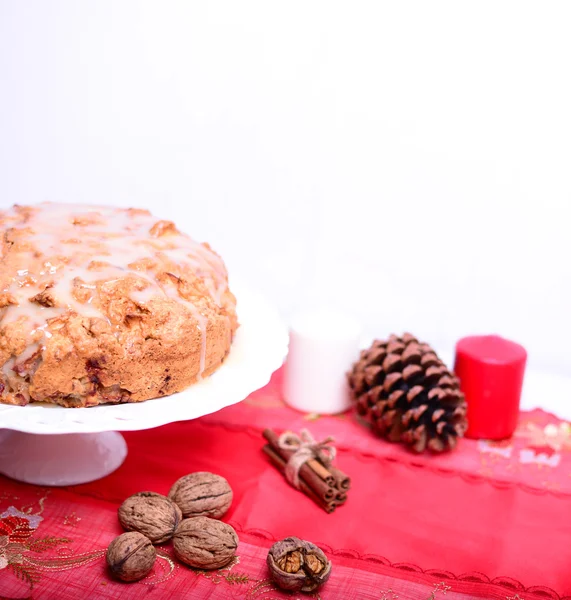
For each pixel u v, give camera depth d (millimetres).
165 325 746
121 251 779
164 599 706
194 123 1146
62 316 729
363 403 894
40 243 766
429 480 850
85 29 1119
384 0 1070
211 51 1114
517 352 911
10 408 724
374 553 758
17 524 761
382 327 1202
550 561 762
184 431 896
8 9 1117
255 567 739
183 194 1182
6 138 1179
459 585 734
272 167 1152
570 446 913
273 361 804
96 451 832
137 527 741
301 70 1107
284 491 824
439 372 868
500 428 912
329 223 1165
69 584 711
